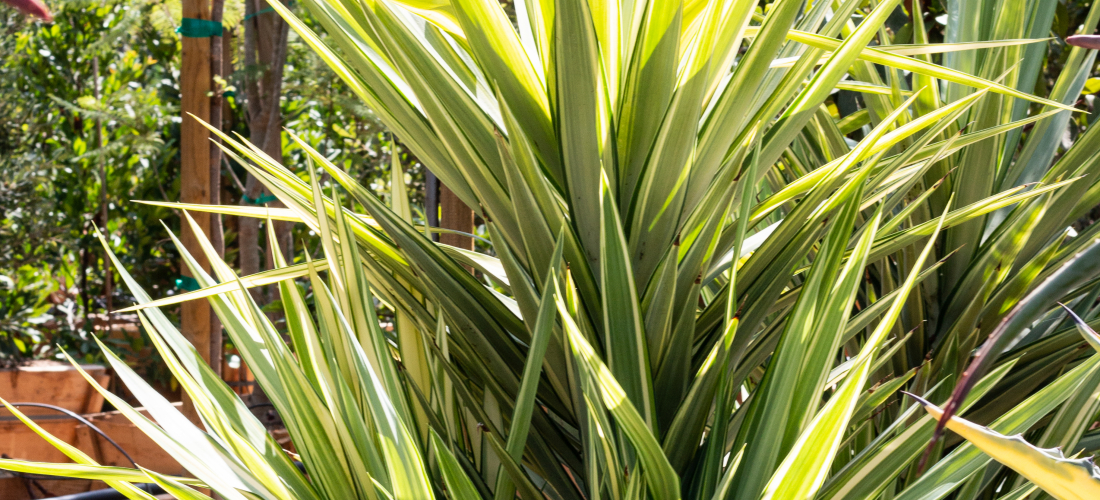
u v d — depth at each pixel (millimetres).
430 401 2137
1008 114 2525
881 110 2570
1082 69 2590
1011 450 1298
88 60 10469
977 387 1920
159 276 10320
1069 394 1752
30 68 10297
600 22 1830
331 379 1971
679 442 1822
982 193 2453
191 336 4586
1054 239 2455
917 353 2527
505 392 2059
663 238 1881
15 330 8852
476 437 2111
